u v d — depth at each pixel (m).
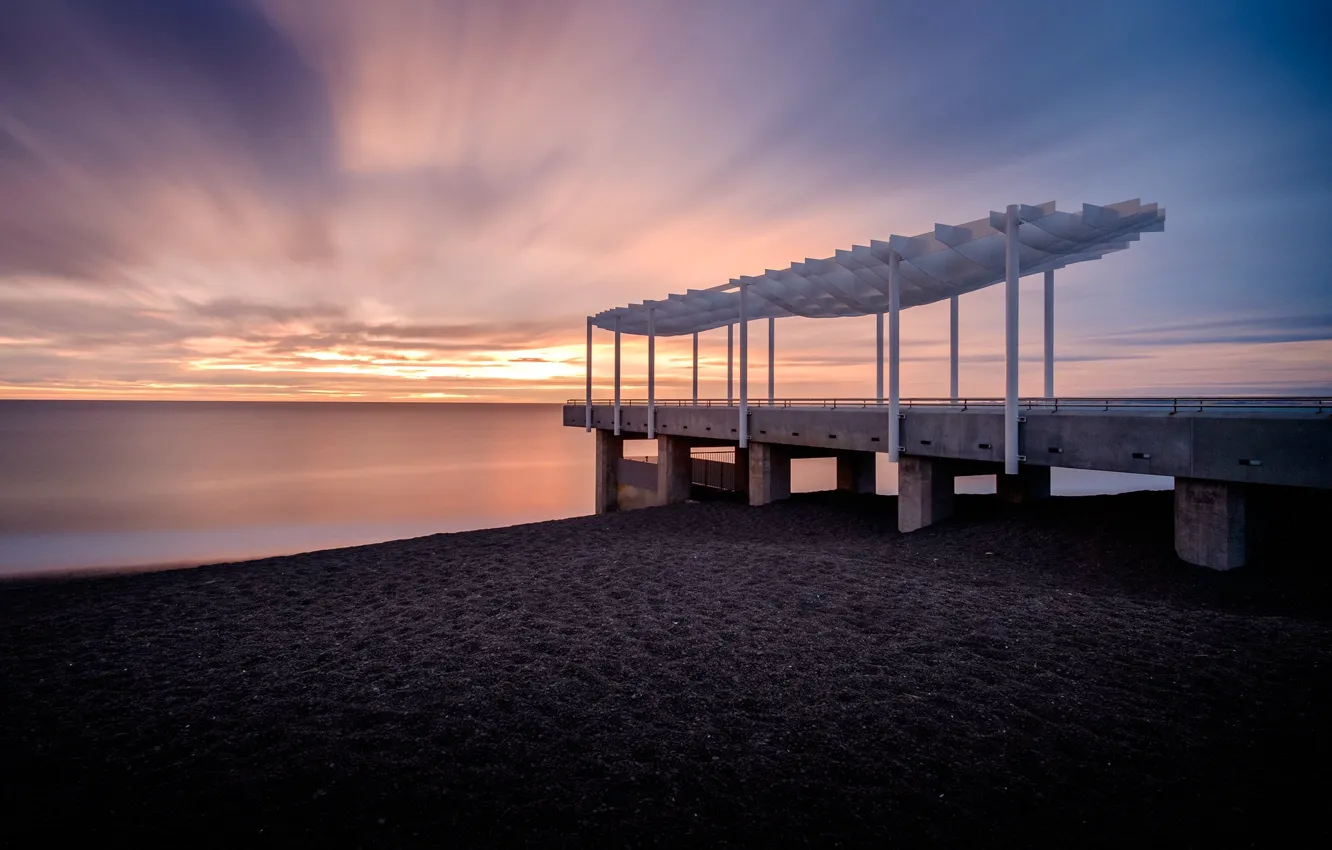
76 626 10.07
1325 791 4.92
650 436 25.80
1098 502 15.39
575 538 16.59
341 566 14.06
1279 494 11.17
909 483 15.63
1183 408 12.29
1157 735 5.83
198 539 27.14
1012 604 9.76
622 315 27.81
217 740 6.16
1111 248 15.45
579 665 7.92
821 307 21.52
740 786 5.23
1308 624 8.28
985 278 16.27
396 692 7.23
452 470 54.91
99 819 4.88
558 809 4.94
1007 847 4.44
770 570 12.34
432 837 4.62
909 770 5.40
